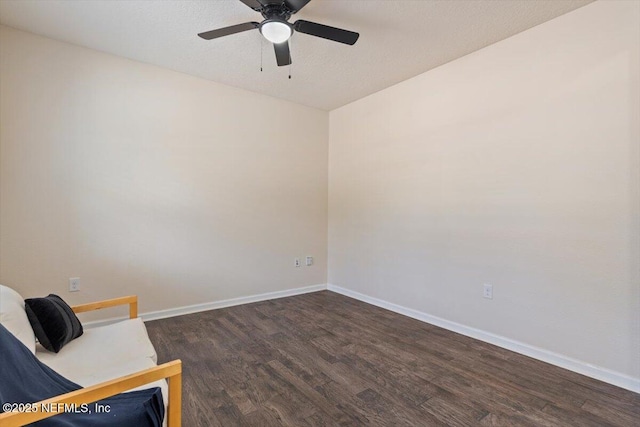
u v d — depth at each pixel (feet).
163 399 4.33
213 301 11.93
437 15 7.74
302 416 5.80
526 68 8.32
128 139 10.21
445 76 10.24
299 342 8.98
